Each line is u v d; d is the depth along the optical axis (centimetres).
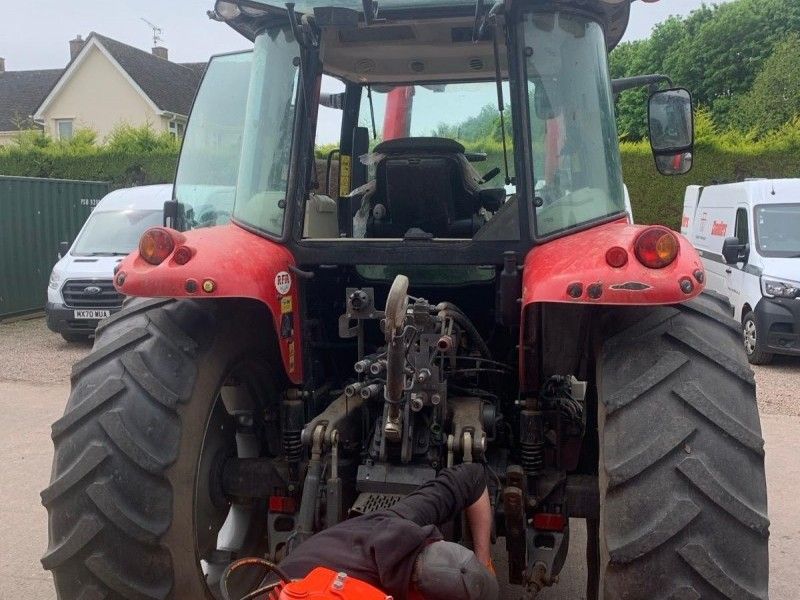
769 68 2797
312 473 279
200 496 312
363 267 348
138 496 259
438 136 469
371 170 427
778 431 700
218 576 315
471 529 258
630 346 258
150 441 263
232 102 759
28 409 759
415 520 230
